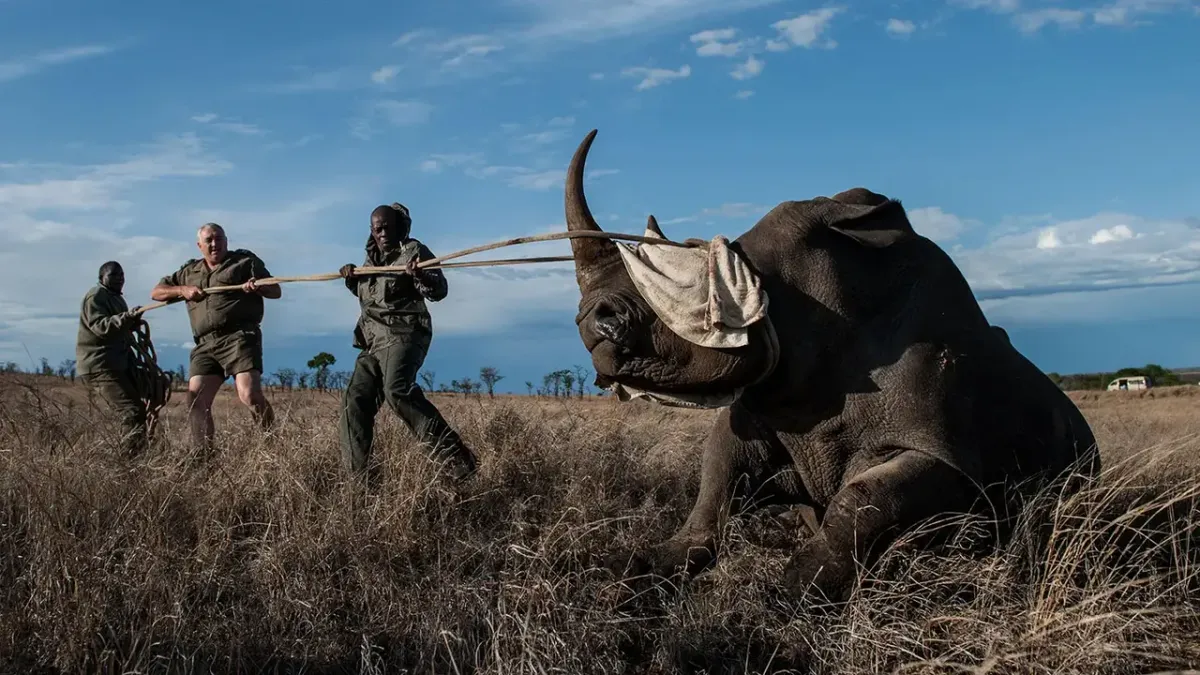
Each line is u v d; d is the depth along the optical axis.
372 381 6.97
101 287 8.40
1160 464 6.00
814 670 4.42
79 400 8.57
